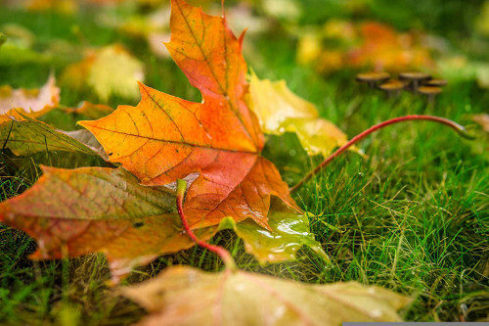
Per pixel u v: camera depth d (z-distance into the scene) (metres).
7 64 0.48
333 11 0.96
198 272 0.22
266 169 0.29
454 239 0.30
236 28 0.70
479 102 0.47
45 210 0.23
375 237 0.30
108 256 0.23
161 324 0.20
